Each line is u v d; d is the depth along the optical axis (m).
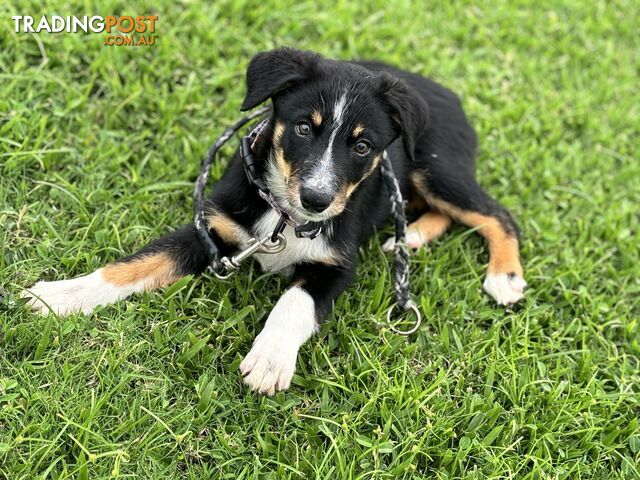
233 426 0.68
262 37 1.05
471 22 1.19
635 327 0.84
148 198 0.83
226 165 0.87
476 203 0.89
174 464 0.65
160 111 0.92
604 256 0.92
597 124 1.09
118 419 0.66
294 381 0.72
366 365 0.74
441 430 0.71
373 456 0.68
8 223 0.77
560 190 1.00
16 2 0.96
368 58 1.08
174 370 0.71
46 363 0.68
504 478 0.69
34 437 0.63
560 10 1.27
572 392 0.77
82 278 0.73
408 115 0.73
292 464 0.67
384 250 0.86
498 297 0.84
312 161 0.70
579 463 0.72
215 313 0.75
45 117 0.85
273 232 0.75
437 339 0.79
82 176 0.84
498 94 1.09
